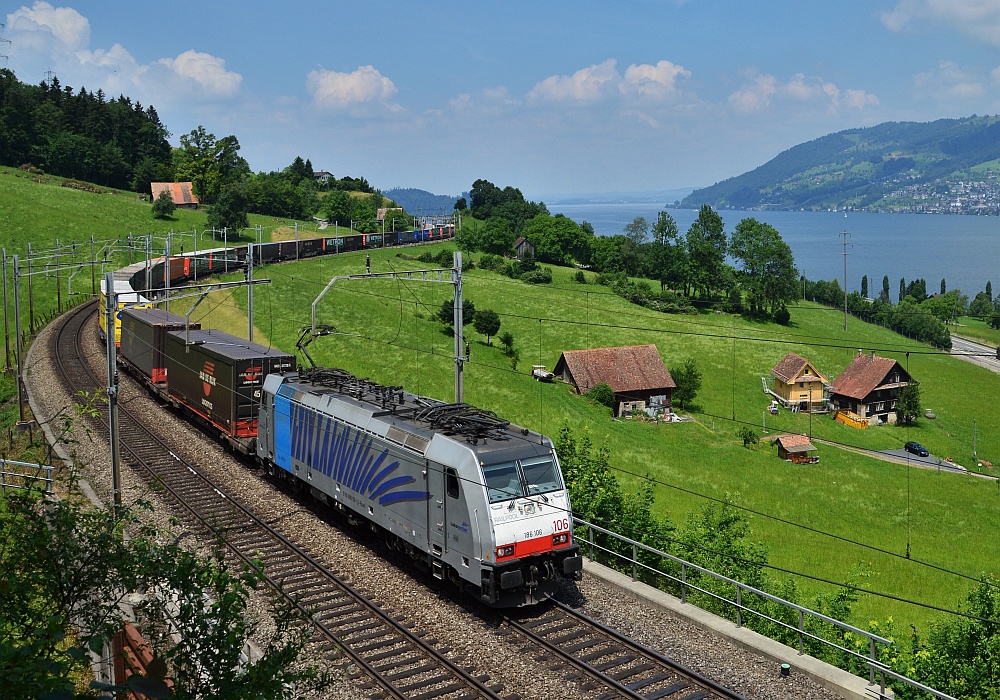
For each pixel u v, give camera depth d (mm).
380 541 24125
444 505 19750
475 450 19516
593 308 104438
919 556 42562
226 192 133375
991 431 80562
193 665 8766
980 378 100375
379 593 20375
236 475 30641
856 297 141000
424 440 20719
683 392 75750
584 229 168500
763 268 117438
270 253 97125
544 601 19859
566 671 16359
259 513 26500
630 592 20125
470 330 82875
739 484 53031
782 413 78812
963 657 18891
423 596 20234
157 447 34062
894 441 74688
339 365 62875
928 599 35594
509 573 18500
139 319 44531
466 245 135125
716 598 19922
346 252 113062
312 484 25953
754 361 92750
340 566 22125
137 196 154125
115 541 9750
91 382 46438
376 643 17594
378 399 24719
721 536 25625
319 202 175750
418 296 93000
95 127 173375
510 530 18969
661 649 17219
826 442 69562
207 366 34344
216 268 87000
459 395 26516
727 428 69812
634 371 73875
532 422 59719
